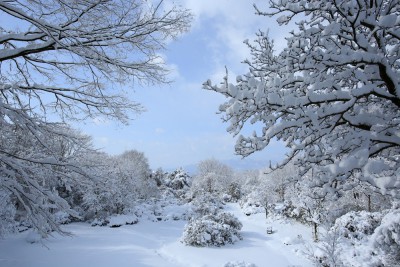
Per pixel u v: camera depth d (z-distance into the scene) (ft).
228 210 135.74
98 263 54.29
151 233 85.20
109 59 19.79
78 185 24.70
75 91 21.86
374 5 13.10
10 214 50.08
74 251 61.05
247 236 81.92
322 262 45.65
